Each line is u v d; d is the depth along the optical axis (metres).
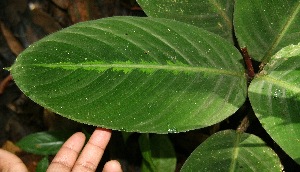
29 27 0.72
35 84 0.43
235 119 0.60
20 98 0.70
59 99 0.43
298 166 0.59
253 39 0.52
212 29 0.55
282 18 0.51
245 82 0.49
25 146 0.61
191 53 0.48
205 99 0.47
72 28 0.46
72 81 0.44
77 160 0.50
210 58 0.49
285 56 0.43
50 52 0.44
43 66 0.44
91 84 0.44
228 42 0.51
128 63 0.46
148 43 0.47
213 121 0.46
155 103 0.45
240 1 0.51
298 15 0.50
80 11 0.71
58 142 0.62
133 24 0.48
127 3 0.69
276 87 0.48
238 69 0.50
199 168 0.48
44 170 0.60
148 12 0.54
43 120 0.69
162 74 0.46
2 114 0.71
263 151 0.49
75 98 0.44
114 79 0.45
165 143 0.57
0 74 0.71
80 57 0.45
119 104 0.44
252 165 0.48
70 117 0.43
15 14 0.72
